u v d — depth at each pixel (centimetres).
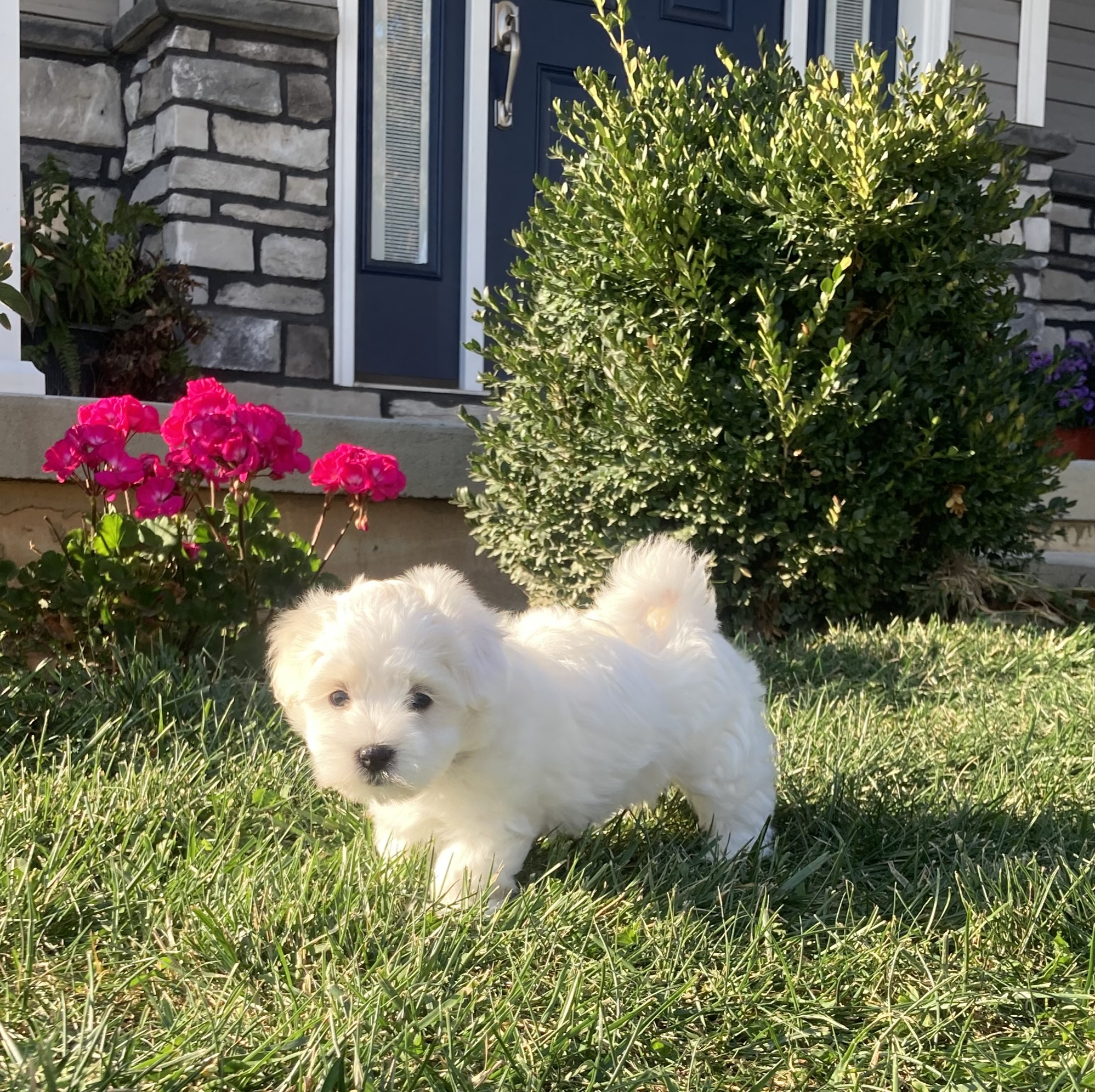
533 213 251
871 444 235
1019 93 405
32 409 219
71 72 331
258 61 317
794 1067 95
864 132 224
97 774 137
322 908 109
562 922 111
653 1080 90
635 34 365
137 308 304
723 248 230
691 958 107
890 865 130
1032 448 246
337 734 107
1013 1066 93
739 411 226
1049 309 443
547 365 241
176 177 311
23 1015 91
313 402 326
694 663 133
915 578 253
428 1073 86
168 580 189
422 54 343
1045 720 189
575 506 238
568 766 119
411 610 112
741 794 135
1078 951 113
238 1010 93
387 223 344
